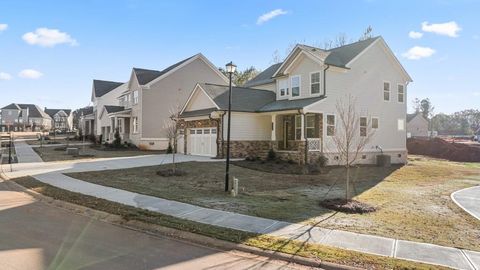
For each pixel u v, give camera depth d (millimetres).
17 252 6043
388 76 25984
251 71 50969
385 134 25578
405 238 7125
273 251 6223
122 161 21969
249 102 24984
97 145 37719
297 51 23391
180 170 17484
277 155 22453
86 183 13914
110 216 8750
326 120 21734
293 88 24156
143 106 33312
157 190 12484
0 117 96688
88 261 5672
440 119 100188
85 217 8828
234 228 7668
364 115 24047
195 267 5555
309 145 21016
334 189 13555
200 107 26438
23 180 14688
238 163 20578
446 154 35344
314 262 5766
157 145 33906
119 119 38375
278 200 11031
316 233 7379
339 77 22609
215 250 6457
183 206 9867
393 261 5738
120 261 5719
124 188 12805
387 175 18781
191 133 27375
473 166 25641
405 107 27250
